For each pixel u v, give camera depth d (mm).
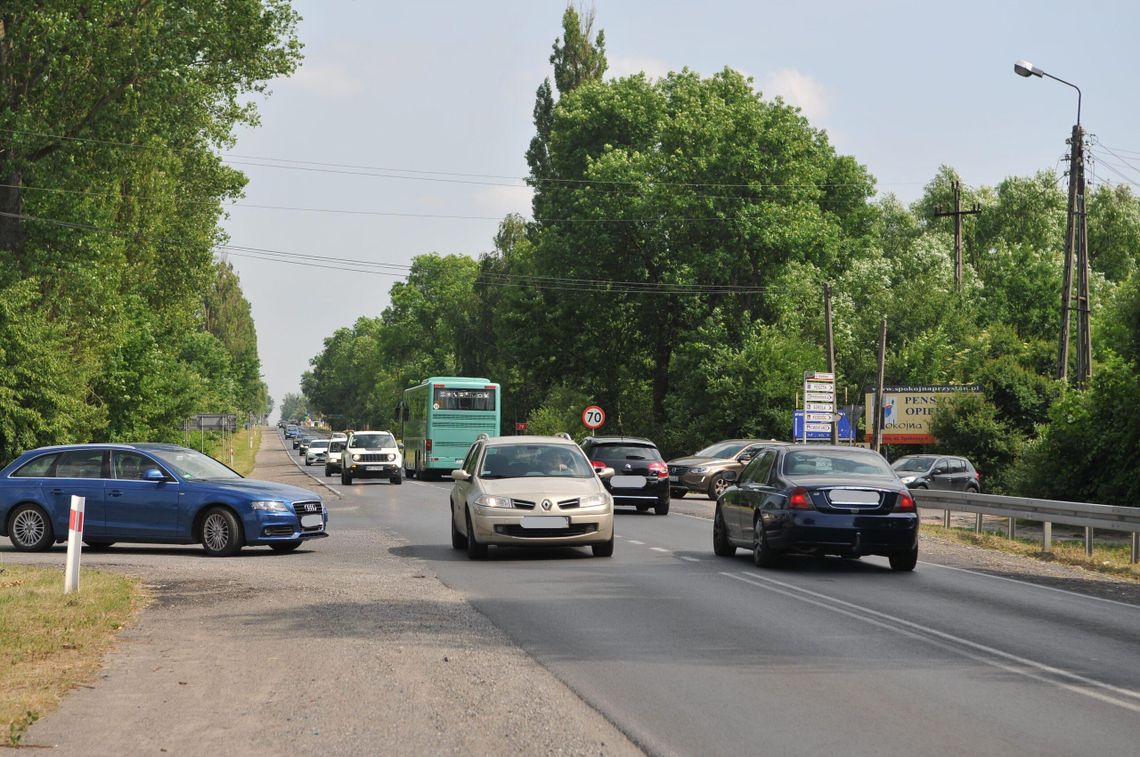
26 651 11180
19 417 39219
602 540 20391
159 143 46438
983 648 11703
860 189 80500
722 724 8367
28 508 21750
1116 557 23000
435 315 132375
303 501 21766
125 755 7582
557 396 87500
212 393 106500
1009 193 93188
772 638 12141
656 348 73375
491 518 19969
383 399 175375
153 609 14312
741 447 45000
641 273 67625
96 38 41469
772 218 64062
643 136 72125
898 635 12422
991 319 81562
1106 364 35219
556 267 69625
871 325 68312
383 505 38469
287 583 16828
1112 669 10672
